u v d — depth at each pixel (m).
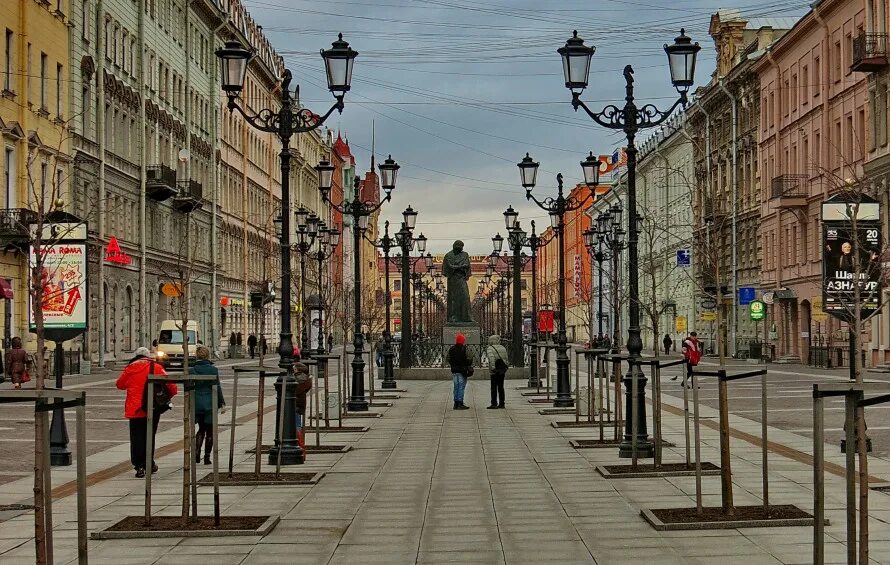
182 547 12.15
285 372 17.59
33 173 49.88
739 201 82.50
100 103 59.47
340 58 21.09
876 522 12.98
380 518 14.07
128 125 65.06
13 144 48.19
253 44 99.31
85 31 57.72
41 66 51.78
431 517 14.12
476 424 29.05
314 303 61.34
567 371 34.88
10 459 20.72
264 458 21.05
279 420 19.02
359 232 36.34
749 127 79.88
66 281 20.33
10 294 45.78
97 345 58.22
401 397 40.84
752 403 35.16
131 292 64.88
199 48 83.50
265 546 12.21
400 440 24.80
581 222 150.00
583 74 21.25
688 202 94.56
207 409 19.95
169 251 73.00
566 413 32.50
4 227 45.78
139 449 18.17
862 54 54.12
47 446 8.53
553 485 16.94
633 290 20.97
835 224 20.78
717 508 13.99
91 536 12.61
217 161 86.88
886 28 54.97
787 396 38.03
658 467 17.78
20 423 28.48
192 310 76.94
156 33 71.44
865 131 57.66
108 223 60.56
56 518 14.05
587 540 12.34
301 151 127.38
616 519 13.69
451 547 12.09
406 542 12.41
